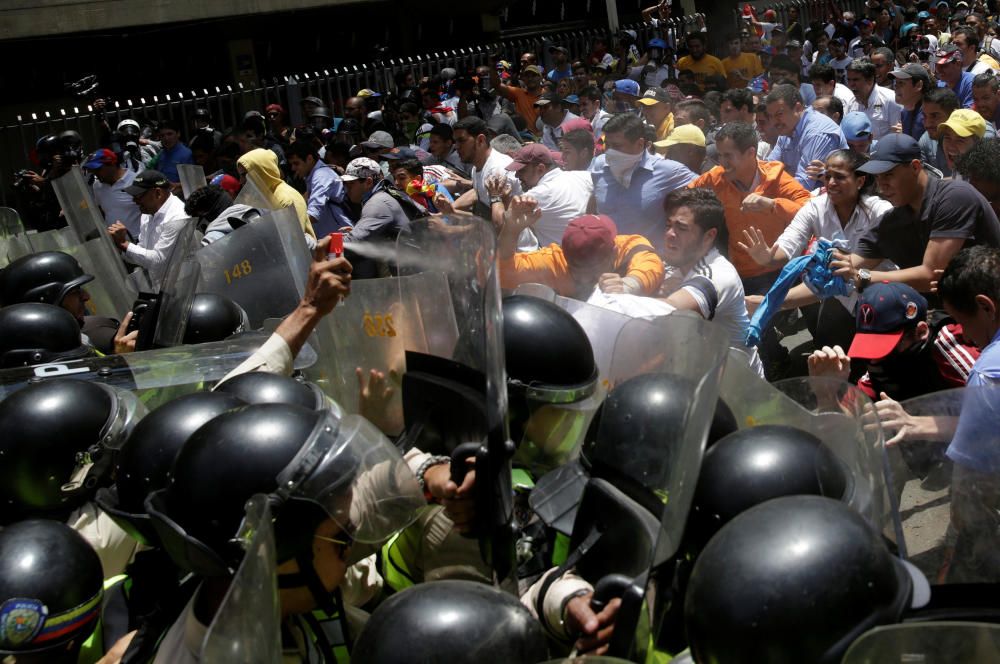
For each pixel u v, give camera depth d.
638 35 16.02
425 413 2.35
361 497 1.99
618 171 6.10
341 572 2.08
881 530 2.02
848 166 5.30
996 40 13.93
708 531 1.91
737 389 2.47
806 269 4.44
